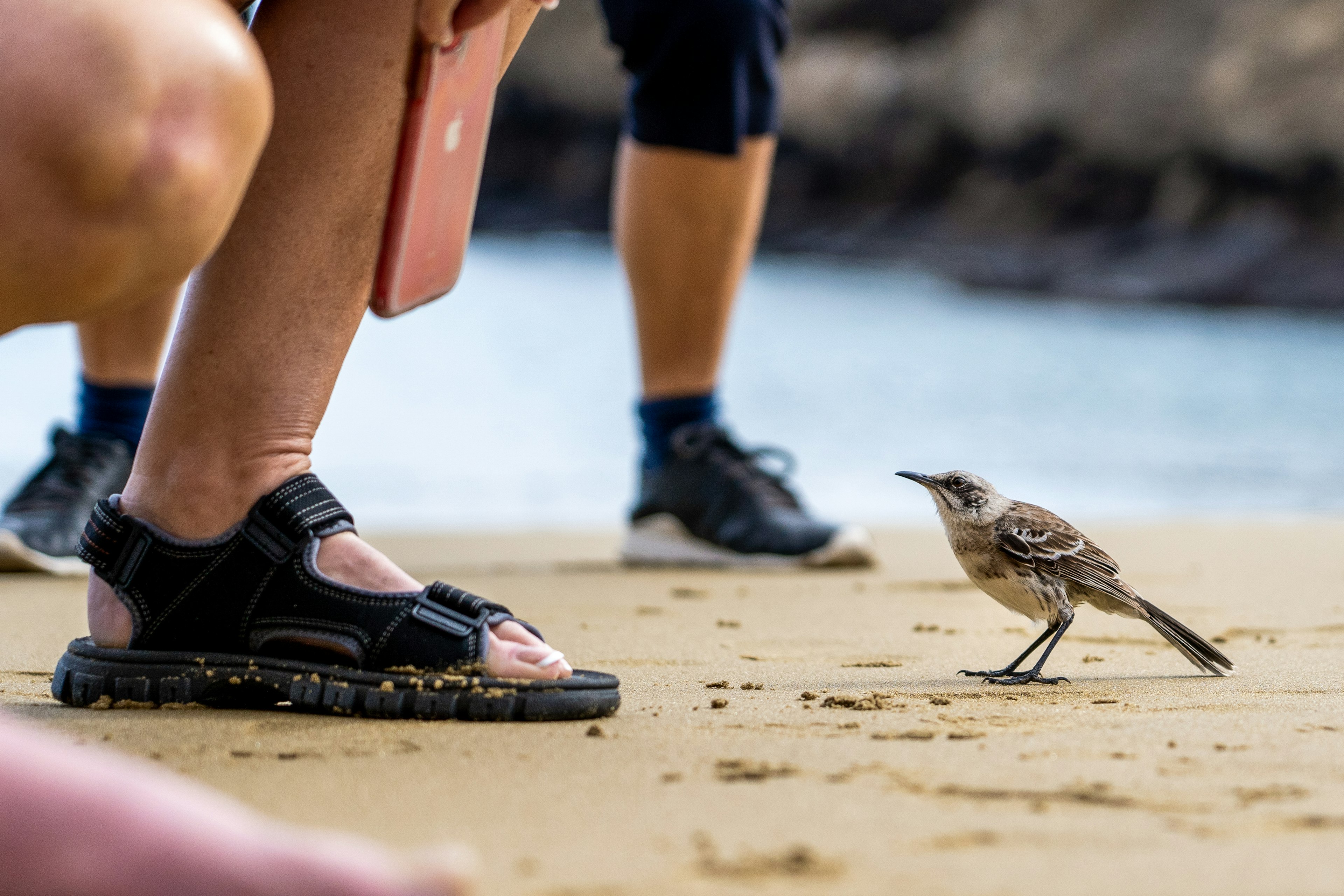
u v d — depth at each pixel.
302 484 4.19
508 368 22.67
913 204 57.88
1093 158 52.84
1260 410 22.19
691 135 8.19
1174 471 16.39
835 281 50.06
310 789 3.14
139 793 1.99
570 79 63.00
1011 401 22.25
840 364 26.00
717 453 8.95
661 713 4.12
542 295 33.62
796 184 59.62
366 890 1.92
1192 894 2.43
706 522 8.88
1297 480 15.93
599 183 63.62
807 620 6.59
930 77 57.16
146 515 4.17
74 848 1.89
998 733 3.82
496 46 4.10
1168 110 51.00
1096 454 17.53
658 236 8.52
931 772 3.32
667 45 8.01
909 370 25.61
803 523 8.84
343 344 4.27
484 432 17.53
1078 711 4.20
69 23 2.76
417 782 3.21
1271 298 47.25
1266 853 2.66
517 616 6.64
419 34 3.92
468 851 2.68
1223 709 4.25
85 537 4.22
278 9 4.01
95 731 3.72
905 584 8.05
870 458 16.78
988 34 56.16
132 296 2.98
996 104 54.91
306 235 4.07
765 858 2.62
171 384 4.16
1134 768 3.37
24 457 13.89
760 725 3.93
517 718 3.93
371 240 4.14
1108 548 10.23
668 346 8.87
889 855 2.65
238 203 3.34
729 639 5.95
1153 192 51.78
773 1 8.54
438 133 3.98
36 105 2.72
